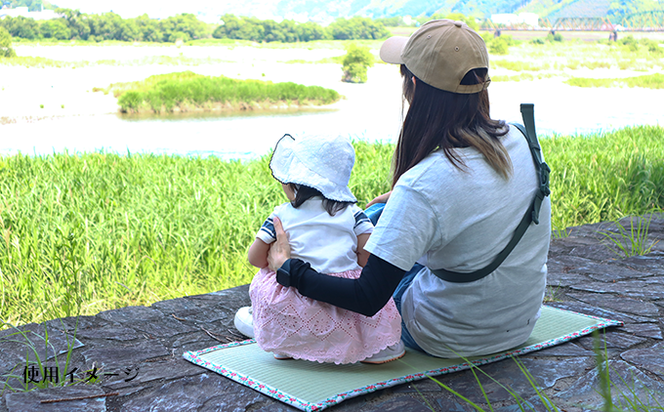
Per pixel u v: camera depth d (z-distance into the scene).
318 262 1.93
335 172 1.99
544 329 2.40
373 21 124.44
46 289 3.41
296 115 30.05
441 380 1.94
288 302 1.95
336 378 1.94
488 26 109.00
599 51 82.31
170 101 34.66
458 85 1.73
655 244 4.02
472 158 1.72
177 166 8.14
